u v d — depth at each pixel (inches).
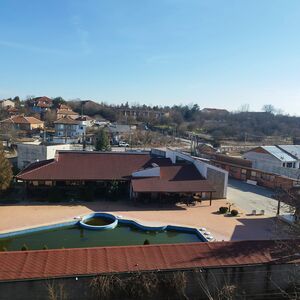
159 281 693.9
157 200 1486.2
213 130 5000.0
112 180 1526.8
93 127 4286.4
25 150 1969.7
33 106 5359.3
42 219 1216.2
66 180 1488.7
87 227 1182.3
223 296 680.4
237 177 2213.3
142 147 3447.3
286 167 2010.3
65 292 669.3
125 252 753.6
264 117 6747.1
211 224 1238.9
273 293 745.6
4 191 1438.2
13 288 652.7
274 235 1069.1
